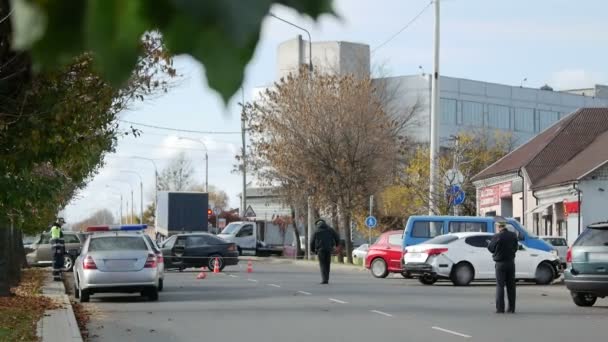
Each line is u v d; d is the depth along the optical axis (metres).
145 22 2.06
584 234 32.78
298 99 79.50
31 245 69.44
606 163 66.44
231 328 25.89
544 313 30.58
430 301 35.31
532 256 46.88
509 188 80.94
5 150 19.69
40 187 22.53
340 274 59.22
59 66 2.16
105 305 33.78
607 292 31.62
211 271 60.94
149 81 20.62
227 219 128.12
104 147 24.84
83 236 65.31
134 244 35.44
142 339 23.50
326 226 46.72
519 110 142.88
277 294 39.00
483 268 45.69
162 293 39.91
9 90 16.23
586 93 160.75
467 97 136.00
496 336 24.08
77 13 2.04
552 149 78.50
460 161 87.88
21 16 2.03
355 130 78.06
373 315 29.61
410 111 107.19
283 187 81.62
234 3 2.03
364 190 78.50
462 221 50.75
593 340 23.36
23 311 29.20
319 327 26.08
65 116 18.84
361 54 88.75
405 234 51.09
